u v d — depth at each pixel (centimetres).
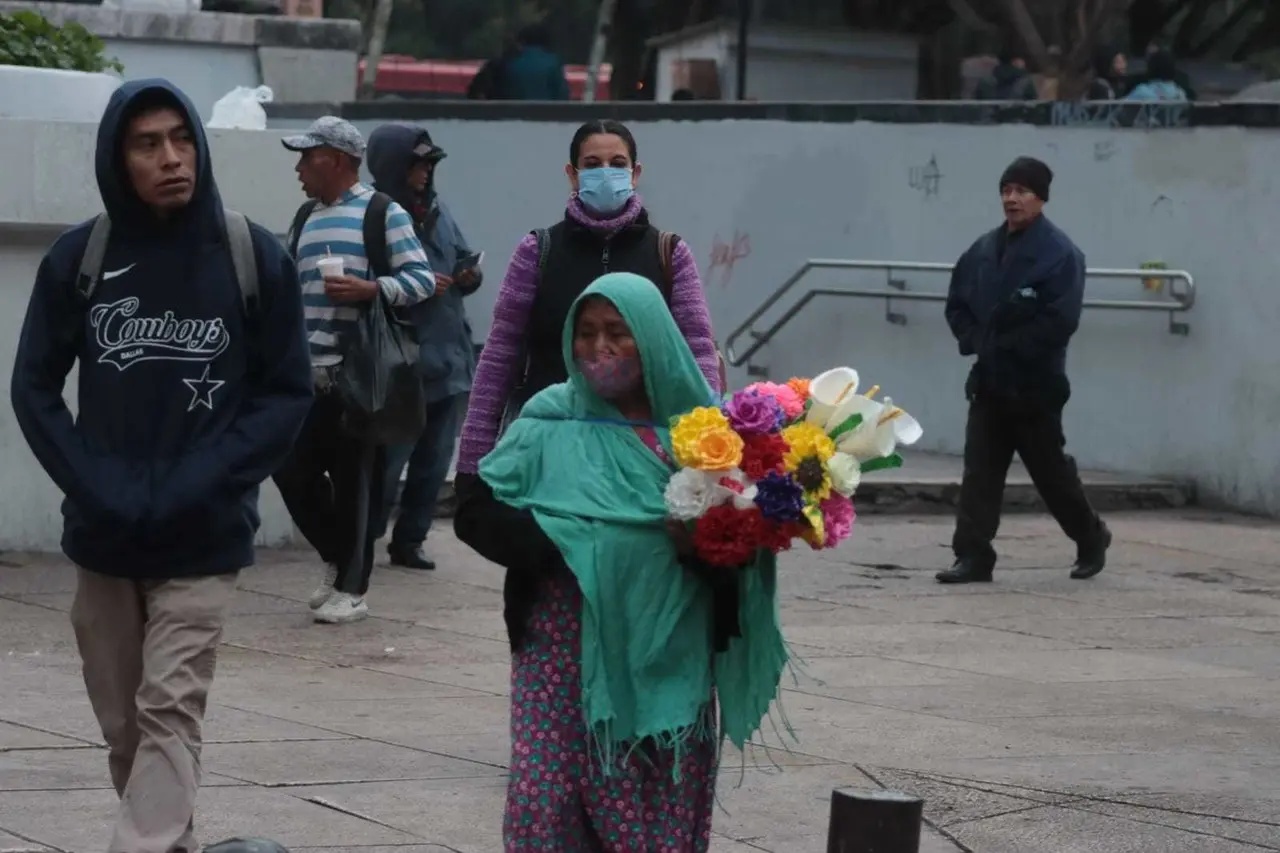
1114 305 3047
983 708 1648
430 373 2147
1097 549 2373
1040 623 2089
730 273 3512
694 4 4775
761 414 907
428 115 3753
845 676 1775
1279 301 2905
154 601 1010
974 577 2333
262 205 2230
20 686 1603
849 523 932
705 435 899
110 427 998
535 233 1347
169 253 1000
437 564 2295
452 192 3756
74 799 1256
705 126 3519
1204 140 2973
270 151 2233
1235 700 1716
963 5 4656
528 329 1342
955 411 3288
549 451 941
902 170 3316
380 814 1250
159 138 981
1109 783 1394
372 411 1831
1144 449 3081
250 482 1006
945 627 2050
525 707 940
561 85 4453
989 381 2273
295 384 1026
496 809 1271
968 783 1381
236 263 1007
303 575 2181
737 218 3500
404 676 1700
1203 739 1552
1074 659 1892
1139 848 1234
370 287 1834
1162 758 1480
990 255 2267
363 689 1641
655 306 931
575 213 1341
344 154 1880
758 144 3469
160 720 989
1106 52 4481
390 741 1453
